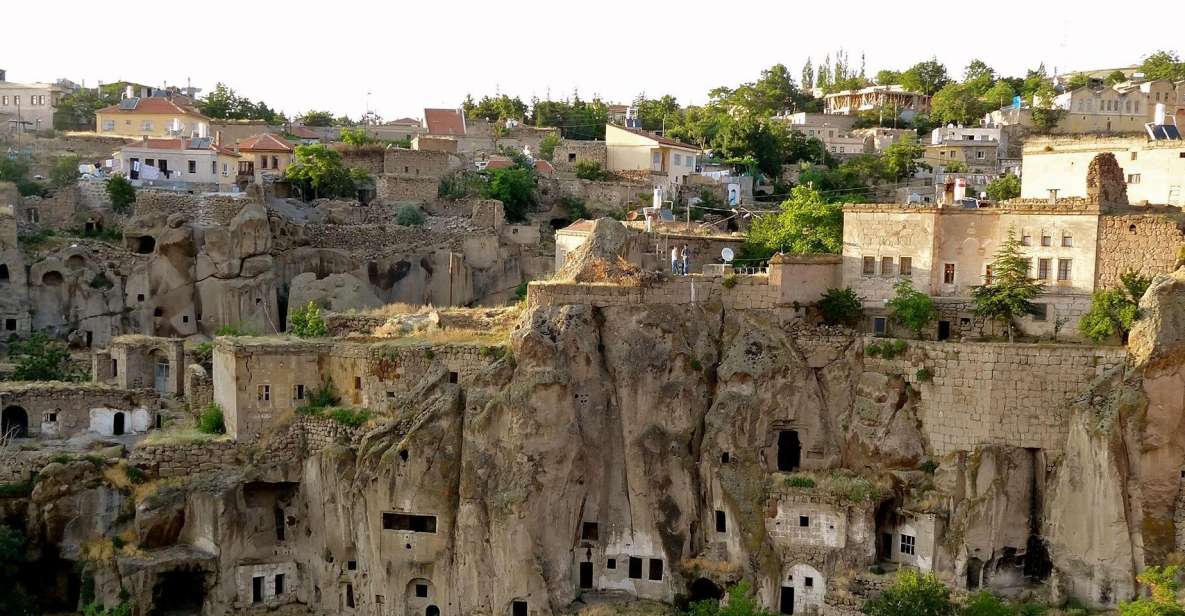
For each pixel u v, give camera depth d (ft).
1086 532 278.05
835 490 290.35
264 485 319.06
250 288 392.68
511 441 294.87
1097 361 284.61
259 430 322.75
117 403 340.59
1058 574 280.72
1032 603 278.26
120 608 293.23
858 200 499.51
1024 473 290.15
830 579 287.69
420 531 301.02
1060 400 286.87
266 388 323.37
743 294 321.32
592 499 306.55
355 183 484.74
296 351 325.62
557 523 297.94
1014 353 289.74
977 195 449.89
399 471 299.38
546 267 435.53
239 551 312.50
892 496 293.43
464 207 472.85
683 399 306.14
